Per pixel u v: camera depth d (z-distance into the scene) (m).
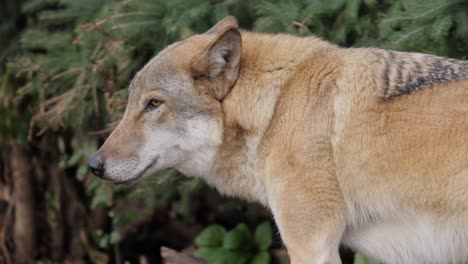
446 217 8.29
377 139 8.38
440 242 8.48
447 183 8.14
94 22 12.02
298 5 11.00
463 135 8.03
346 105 8.52
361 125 8.45
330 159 8.57
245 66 9.05
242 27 11.87
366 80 8.56
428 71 8.47
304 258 8.71
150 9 11.62
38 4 14.23
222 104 9.10
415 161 8.23
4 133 14.34
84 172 13.73
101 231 14.93
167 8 11.48
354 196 8.64
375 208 8.62
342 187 8.61
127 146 9.20
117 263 14.66
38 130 14.55
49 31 14.19
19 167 14.90
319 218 8.65
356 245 9.15
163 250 12.50
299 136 8.63
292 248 8.79
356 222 8.86
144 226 15.02
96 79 12.16
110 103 11.89
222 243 13.01
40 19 13.39
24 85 13.93
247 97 8.98
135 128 9.23
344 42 11.05
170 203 14.79
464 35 10.18
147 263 14.73
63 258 15.25
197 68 8.94
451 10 10.07
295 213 8.69
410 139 8.25
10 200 15.15
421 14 10.04
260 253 12.68
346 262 12.63
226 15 11.27
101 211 15.02
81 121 12.67
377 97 8.46
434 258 8.66
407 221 8.61
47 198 15.18
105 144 9.29
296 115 8.70
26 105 14.30
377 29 10.94
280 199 8.80
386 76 8.55
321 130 8.56
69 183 15.08
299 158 8.61
